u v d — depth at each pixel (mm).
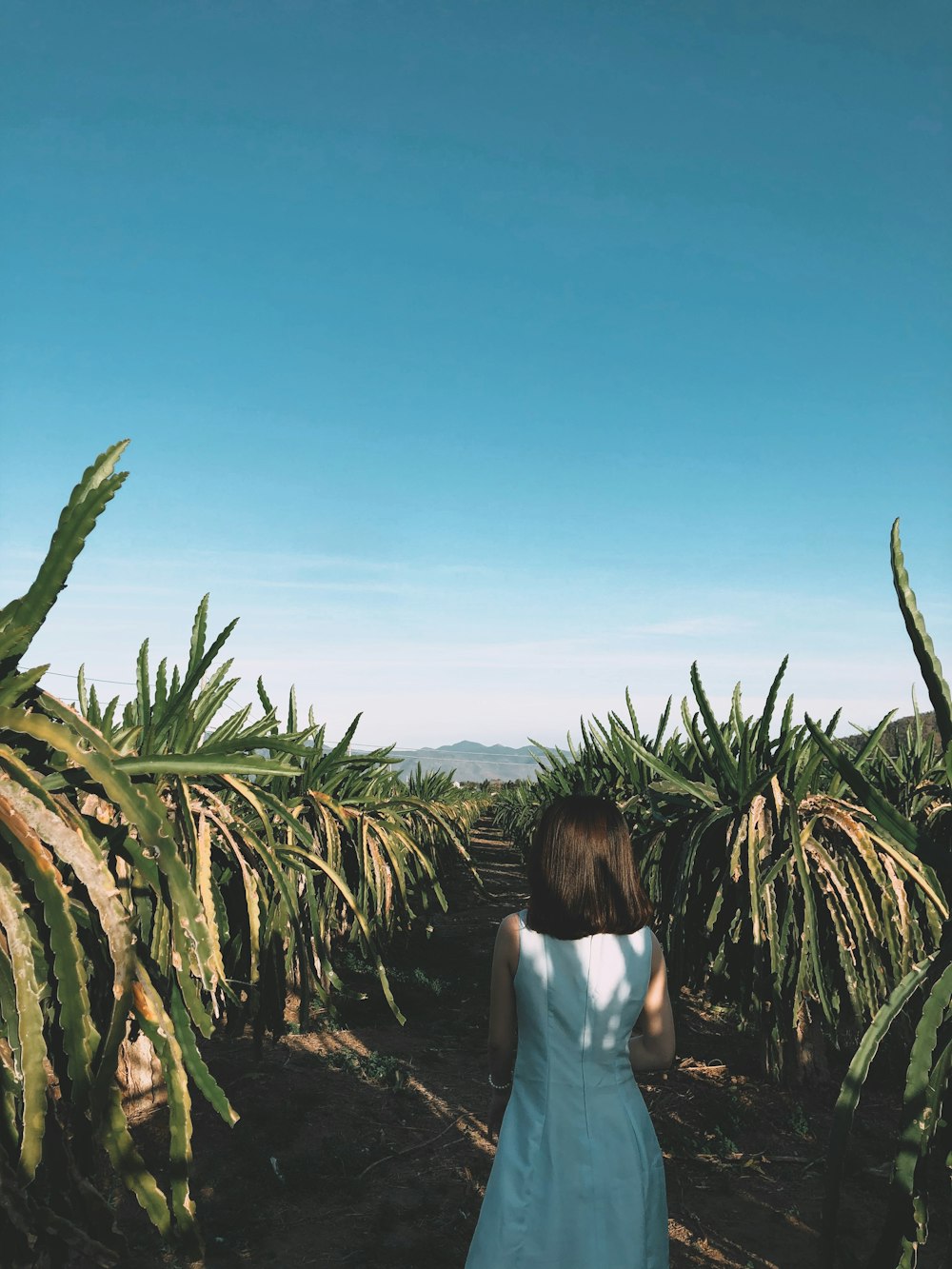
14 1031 1503
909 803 4707
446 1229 3109
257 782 4684
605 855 1846
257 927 3078
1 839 1639
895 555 1486
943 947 1520
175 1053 1665
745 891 3875
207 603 3254
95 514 1781
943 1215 3016
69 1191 1658
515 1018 1942
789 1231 3090
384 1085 4570
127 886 2355
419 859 6047
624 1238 1719
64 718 1741
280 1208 3193
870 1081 4508
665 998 1940
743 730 4230
